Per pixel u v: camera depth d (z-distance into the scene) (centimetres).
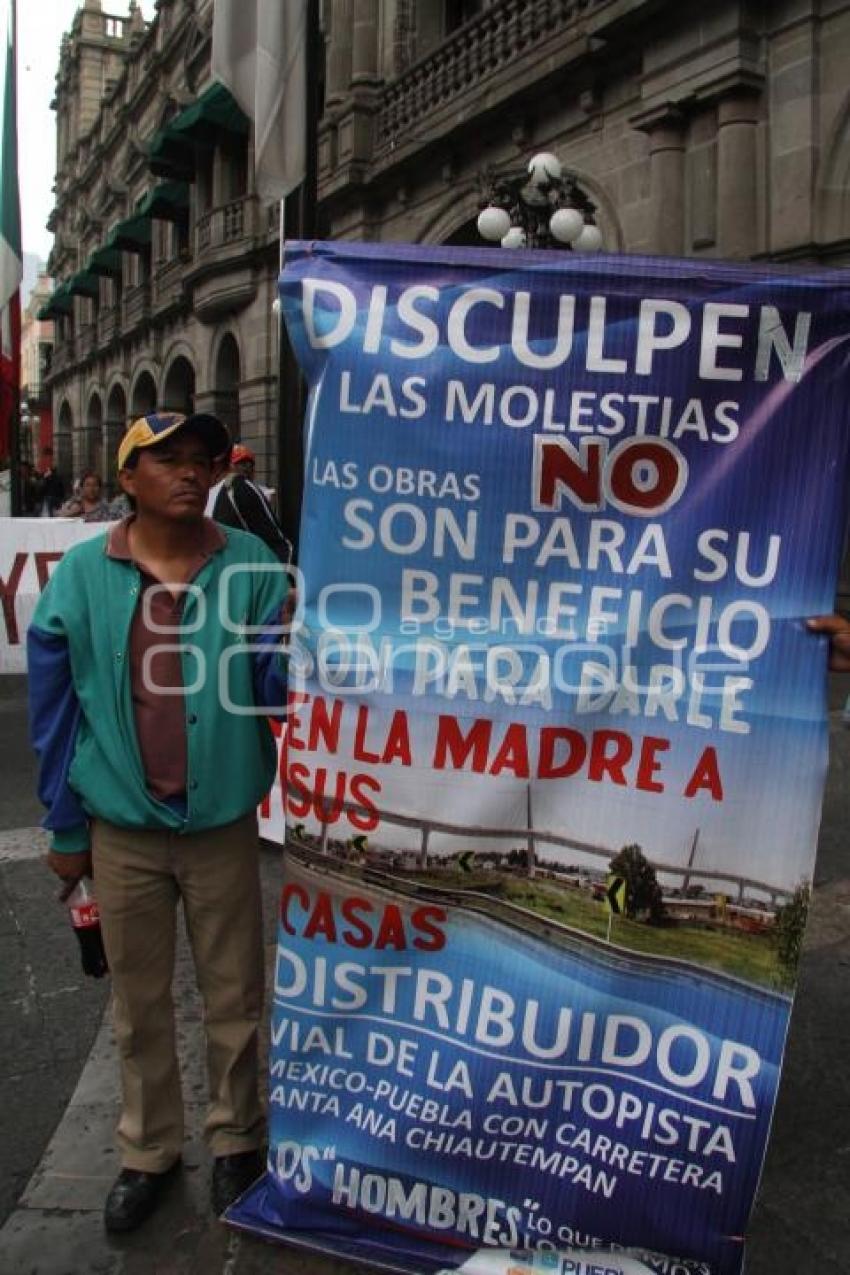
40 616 214
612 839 193
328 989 206
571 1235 196
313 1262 208
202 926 225
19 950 359
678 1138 191
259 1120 235
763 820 188
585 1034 195
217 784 214
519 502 191
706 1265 191
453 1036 200
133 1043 226
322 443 195
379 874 202
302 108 461
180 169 2269
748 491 185
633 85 1012
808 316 181
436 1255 202
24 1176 242
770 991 188
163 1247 215
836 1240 219
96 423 3600
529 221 852
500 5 1169
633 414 187
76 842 226
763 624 186
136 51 2934
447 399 191
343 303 191
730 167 903
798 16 855
